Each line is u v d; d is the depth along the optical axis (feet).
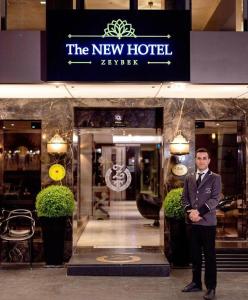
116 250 30.32
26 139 31.27
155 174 33.65
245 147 30.99
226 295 22.89
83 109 31.58
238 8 28.60
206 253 22.70
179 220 28.53
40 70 25.13
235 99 30.86
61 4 28.32
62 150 30.17
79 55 25.23
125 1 28.86
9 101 30.58
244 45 25.54
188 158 30.73
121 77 25.26
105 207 34.73
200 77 25.38
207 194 23.11
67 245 29.78
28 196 31.27
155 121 31.78
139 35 25.36
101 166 34.22
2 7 28.25
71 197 29.09
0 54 25.08
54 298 22.36
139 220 34.68
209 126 31.63
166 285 24.68
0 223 28.99
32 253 29.63
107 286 24.44
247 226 30.89
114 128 31.65
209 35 25.48
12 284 24.84
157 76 25.26
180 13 25.44
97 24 25.31
